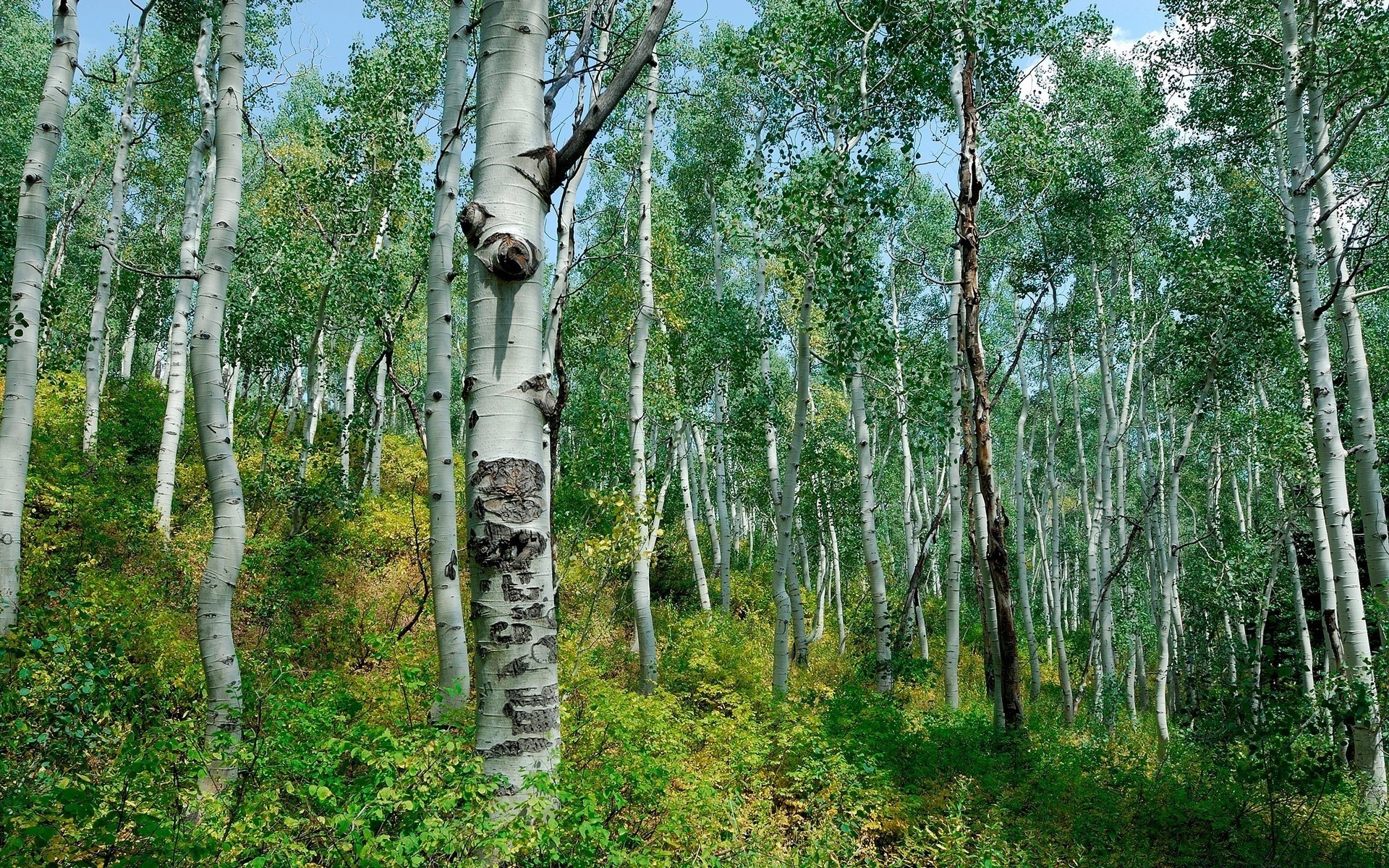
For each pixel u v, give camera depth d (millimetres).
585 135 3857
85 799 3043
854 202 10609
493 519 3568
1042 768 7500
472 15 7203
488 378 3646
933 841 5645
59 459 11359
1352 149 13172
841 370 12102
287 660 6445
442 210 7059
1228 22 12508
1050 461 21000
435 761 3383
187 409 17500
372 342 19422
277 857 3113
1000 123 12047
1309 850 6426
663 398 15977
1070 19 14078
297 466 14094
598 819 3592
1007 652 8508
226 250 5848
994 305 23656
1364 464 8711
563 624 11531
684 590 19781
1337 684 7332
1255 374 15219
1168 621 13148
